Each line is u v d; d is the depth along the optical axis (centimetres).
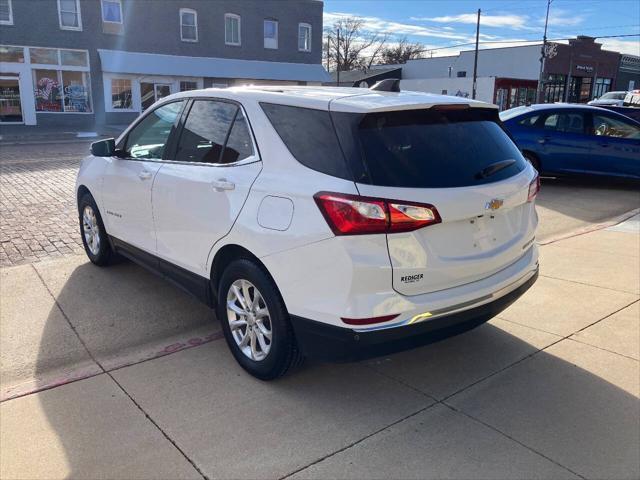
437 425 308
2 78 2736
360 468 272
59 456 278
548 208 890
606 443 293
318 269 293
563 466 275
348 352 291
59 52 2841
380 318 285
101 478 262
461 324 319
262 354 346
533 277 376
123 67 2973
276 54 3597
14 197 923
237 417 313
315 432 300
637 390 345
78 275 541
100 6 2903
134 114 3122
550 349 400
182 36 3209
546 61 5091
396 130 306
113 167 490
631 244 677
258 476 265
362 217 278
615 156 1031
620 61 6009
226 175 352
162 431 299
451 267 304
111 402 326
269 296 324
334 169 295
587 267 587
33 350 390
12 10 2688
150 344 404
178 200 392
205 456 279
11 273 543
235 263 347
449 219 297
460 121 339
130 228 471
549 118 1055
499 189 323
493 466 274
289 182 311
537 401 332
